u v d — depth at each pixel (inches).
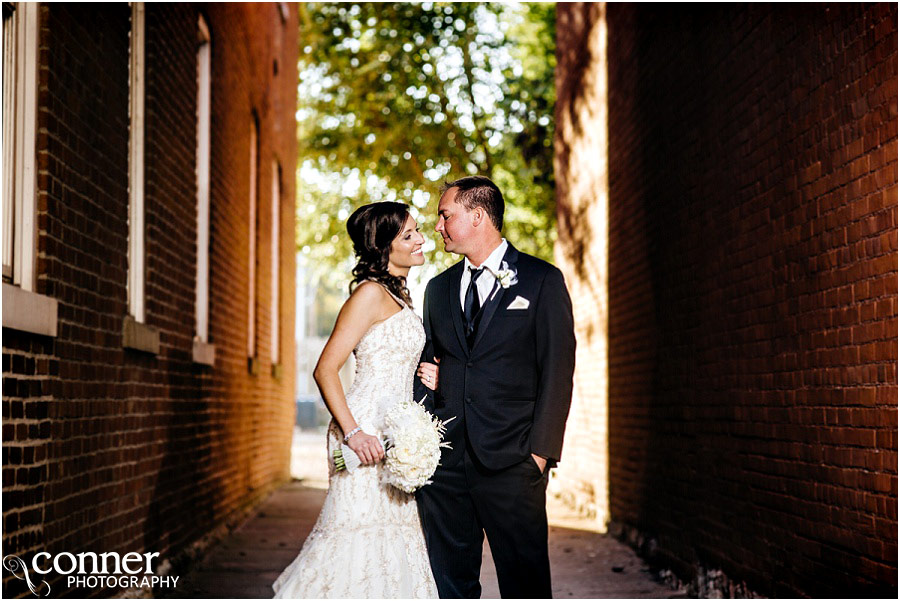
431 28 795.4
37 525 191.0
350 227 183.5
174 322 303.9
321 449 1247.5
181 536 315.6
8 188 190.4
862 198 186.9
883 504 178.2
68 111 212.5
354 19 791.1
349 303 178.4
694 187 297.3
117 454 244.2
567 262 563.8
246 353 466.3
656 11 341.7
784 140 224.7
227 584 293.6
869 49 183.2
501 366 182.7
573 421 548.4
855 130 189.5
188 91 323.6
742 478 253.0
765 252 237.3
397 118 801.6
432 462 172.9
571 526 453.4
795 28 217.8
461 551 186.1
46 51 200.1
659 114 339.6
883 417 178.7
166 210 290.8
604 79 443.8
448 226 186.7
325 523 179.2
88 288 223.9
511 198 864.3
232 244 418.6
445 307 189.0
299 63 804.0
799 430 216.4
